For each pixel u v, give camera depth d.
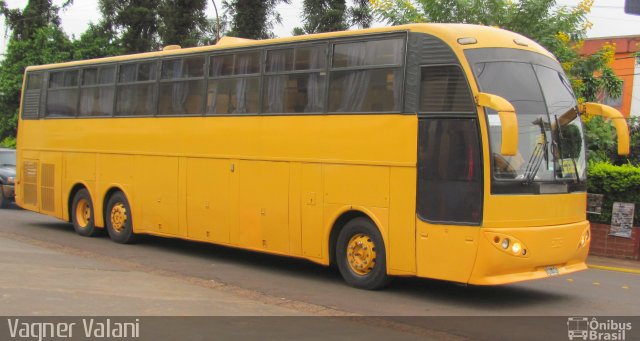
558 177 8.87
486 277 8.18
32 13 36.19
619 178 13.99
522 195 8.37
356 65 9.57
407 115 8.89
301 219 10.15
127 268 10.86
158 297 8.55
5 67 34.19
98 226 14.22
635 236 13.79
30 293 8.40
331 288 9.66
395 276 9.66
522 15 16.92
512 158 8.39
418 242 8.70
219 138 11.49
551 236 8.57
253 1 27.33
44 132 15.67
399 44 9.12
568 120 9.35
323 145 9.86
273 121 10.61
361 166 9.36
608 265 13.09
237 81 11.26
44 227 16.27
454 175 8.41
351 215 9.66
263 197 10.71
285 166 10.39
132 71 13.45
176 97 12.42
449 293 9.52
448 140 8.50
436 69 8.71
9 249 12.38
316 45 10.11
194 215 11.97
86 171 14.47
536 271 8.54
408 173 8.82
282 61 10.58
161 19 31.72
